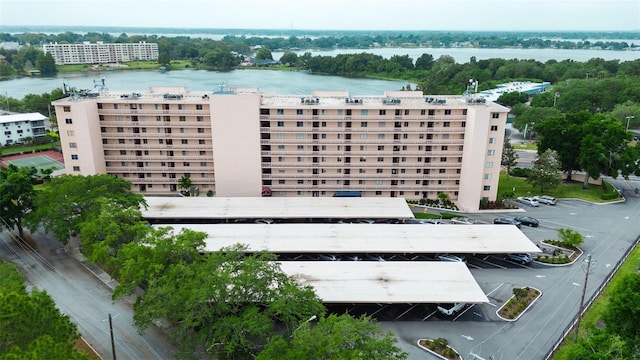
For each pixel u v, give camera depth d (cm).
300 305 5194
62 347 4025
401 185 10838
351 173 10731
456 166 10650
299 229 8469
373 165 10638
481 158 10044
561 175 11800
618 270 7700
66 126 9856
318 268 7088
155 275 5659
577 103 19162
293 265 7169
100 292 6956
